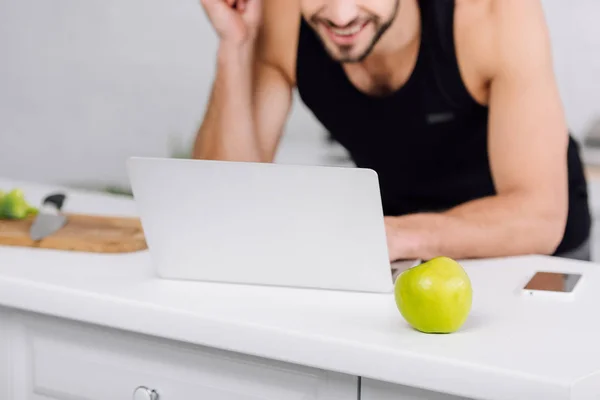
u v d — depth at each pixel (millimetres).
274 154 3271
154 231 1776
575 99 2783
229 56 3268
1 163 3795
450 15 2922
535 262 2029
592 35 2734
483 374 1305
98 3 3520
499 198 2850
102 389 1796
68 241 2080
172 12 3365
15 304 1825
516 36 2838
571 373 1268
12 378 1909
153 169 1717
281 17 3166
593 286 1787
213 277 1791
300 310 1606
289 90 3215
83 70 3598
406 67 3020
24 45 3719
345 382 1492
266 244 1720
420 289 1441
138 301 1658
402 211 3139
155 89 3445
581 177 2797
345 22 3055
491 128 2922
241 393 1620
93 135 3607
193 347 1659
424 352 1367
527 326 1506
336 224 1660
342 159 3182
